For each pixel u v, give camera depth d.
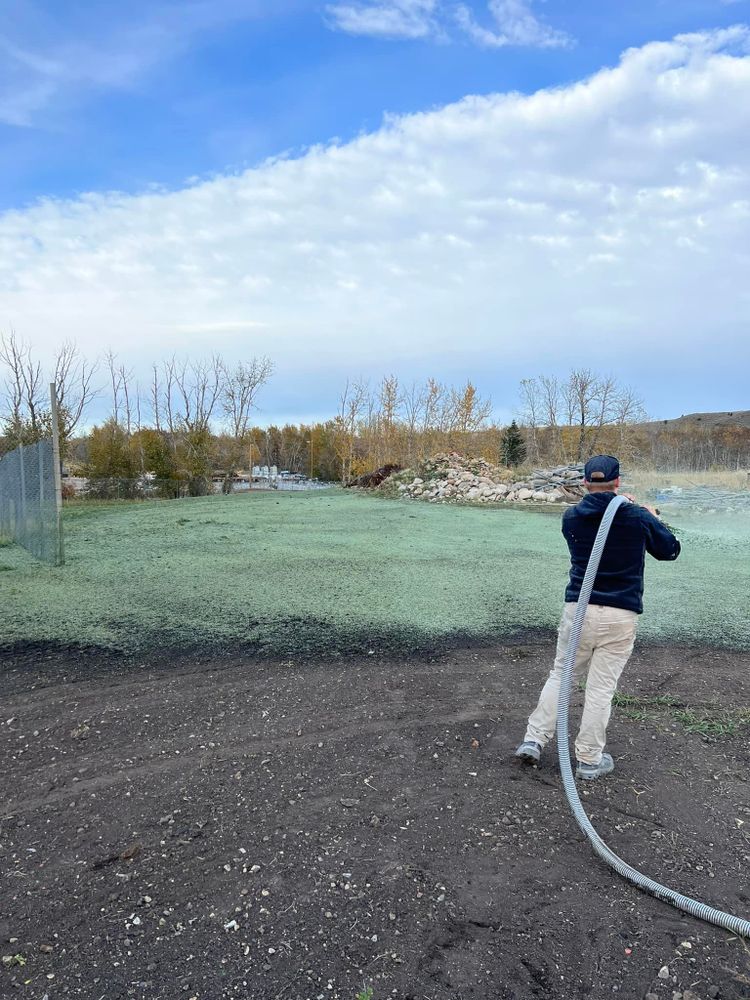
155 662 4.88
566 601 3.27
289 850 2.66
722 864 2.63
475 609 6.43
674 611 6.44
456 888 2.44
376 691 4.36
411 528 12.64
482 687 4.46
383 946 2.15
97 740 3.63
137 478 28.52
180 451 30.59
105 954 2.11
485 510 16.03
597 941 2.20
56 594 6.91
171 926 2.24
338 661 4.93
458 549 10.04
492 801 3.04
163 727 3.80
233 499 20.70
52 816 2.90
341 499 19.98
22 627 5.71
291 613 6.21
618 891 2.46
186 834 2.77
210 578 7.75
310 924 2.25
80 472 28.53
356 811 2.95
